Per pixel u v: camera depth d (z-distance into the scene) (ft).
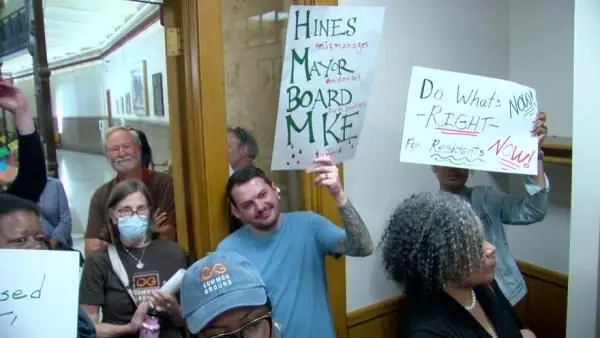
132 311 5.27
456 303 4.00
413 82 5.23
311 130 5.01
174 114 5.88
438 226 3.92
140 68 18.84
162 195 7.50
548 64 7.72
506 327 4.36
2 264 2.86
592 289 4.28
